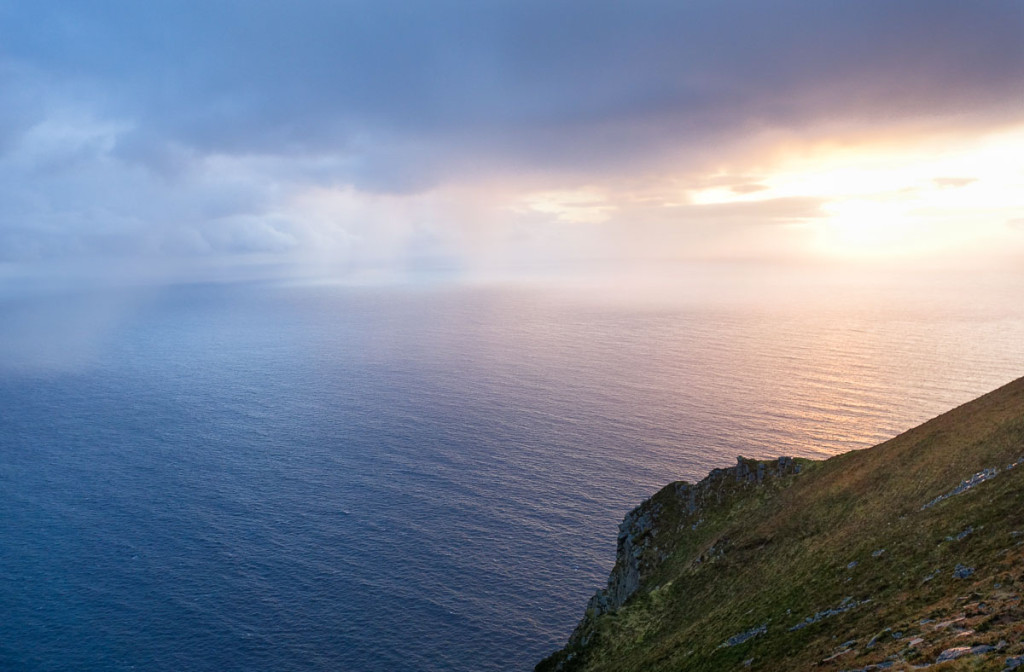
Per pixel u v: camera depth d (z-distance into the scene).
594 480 179.38
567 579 130.25
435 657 109.50
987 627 22.61
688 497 81.12
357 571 139.88
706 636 44.25
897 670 22.41
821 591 39.66
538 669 60.22
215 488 199.12
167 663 114.19
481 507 167.25
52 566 152.50
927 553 35.75
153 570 148.38
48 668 114.75
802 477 70.06
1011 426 46.72
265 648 116.25
